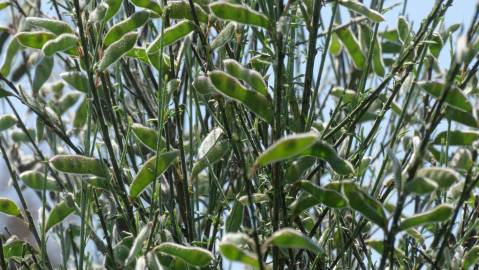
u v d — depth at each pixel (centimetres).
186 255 123
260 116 123
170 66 136
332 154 122
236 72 125
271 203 130
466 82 130
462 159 125
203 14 135
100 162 131
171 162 130
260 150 133
